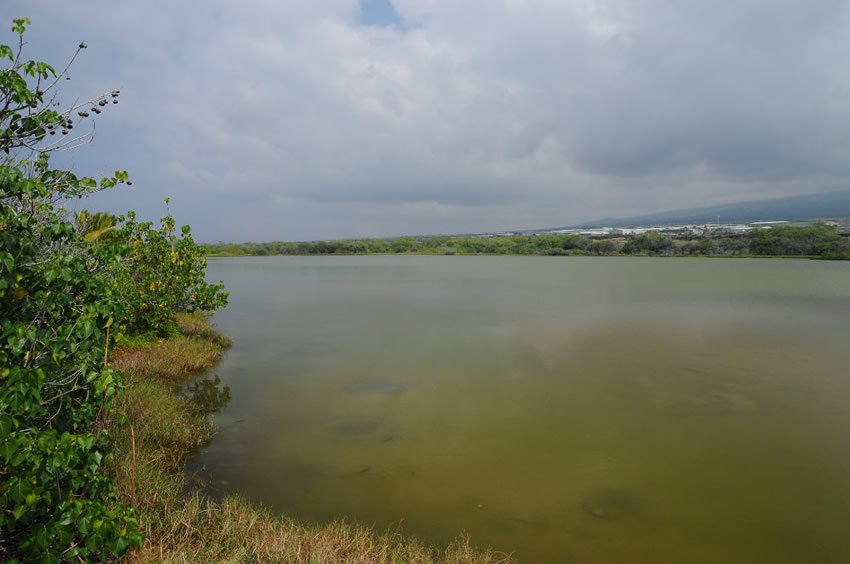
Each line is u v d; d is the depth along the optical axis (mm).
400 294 26125
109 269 4777
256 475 6320
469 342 14000
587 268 45375
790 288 26266
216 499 5672
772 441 7387
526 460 6781
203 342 13039
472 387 9891
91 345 4199
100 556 3906
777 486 6133
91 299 4223
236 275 40594
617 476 6355
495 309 20219
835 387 9797
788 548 4957
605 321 17141
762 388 9781
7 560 3402
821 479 6293
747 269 39312
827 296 22938
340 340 14375
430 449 7105
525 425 7992
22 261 3682
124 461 5727
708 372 10875
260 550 4438
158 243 13375
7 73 3682
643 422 8094
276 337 14852
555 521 5379
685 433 7668
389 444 7281
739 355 12305
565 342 13906
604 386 9938
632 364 11555
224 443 7285
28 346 3709
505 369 11203
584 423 8070
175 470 6344
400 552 4684
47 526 3465
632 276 35031
